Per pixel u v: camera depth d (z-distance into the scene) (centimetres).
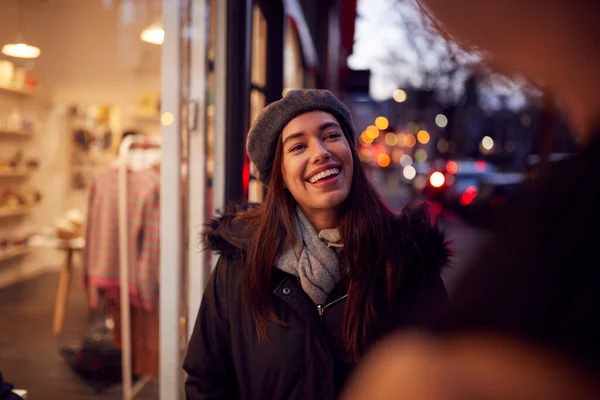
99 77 729
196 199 273
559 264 39
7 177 580
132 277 309
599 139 40
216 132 284
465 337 40
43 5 602
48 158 668
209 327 160
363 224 147
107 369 357
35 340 452
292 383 147
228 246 157
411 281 142
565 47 39
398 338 45
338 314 148
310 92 156
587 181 40
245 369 153
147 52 727
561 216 40
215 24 281
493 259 42
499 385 38
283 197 156
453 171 1355
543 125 43
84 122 730
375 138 3991
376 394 43
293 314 149
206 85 272
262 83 400
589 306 38
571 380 38
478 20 42
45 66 655
